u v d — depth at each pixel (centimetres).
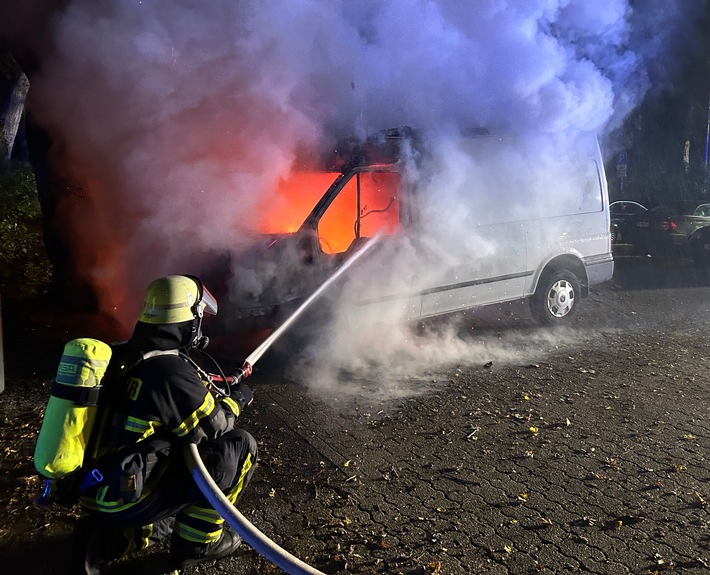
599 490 405
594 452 457
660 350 714
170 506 293
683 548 343
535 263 762
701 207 1502
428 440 479
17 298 865
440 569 327
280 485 414
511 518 374
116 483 267
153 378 276
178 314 288
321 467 436
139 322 292
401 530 363
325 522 371
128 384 278
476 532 361
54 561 336
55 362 632
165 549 346
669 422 509
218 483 300
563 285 797
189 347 303
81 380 265
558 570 326
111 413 277
